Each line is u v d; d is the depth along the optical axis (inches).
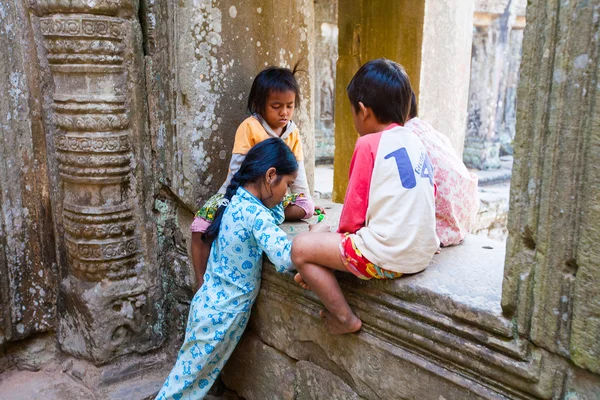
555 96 42.2
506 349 49.1
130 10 85.1
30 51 87.7
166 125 89.8
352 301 63.0
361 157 58.6
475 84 289.3
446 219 67.6
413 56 118.4
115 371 94.3
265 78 79.7
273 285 76.4
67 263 96.6
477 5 266.2
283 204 85.5
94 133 86.4
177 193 89.9
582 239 42.3
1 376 96.0
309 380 72.6
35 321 98.3
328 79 277.4
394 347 59.7
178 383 78.4
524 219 46.2
